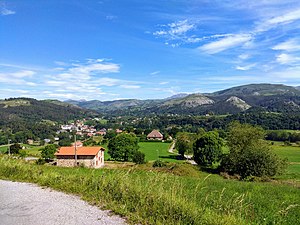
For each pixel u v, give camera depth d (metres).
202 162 58.47
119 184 10.84
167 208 8.25
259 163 34.53
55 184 12.91
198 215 7.96
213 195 13.04
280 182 30.59
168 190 9.79
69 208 9.30
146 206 8.67
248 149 36.69
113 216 8.37
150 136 125.38
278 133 99.38
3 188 12.76
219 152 58.00
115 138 68.44
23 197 11.04
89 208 9.22
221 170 40.59
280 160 35.94
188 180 20.28
